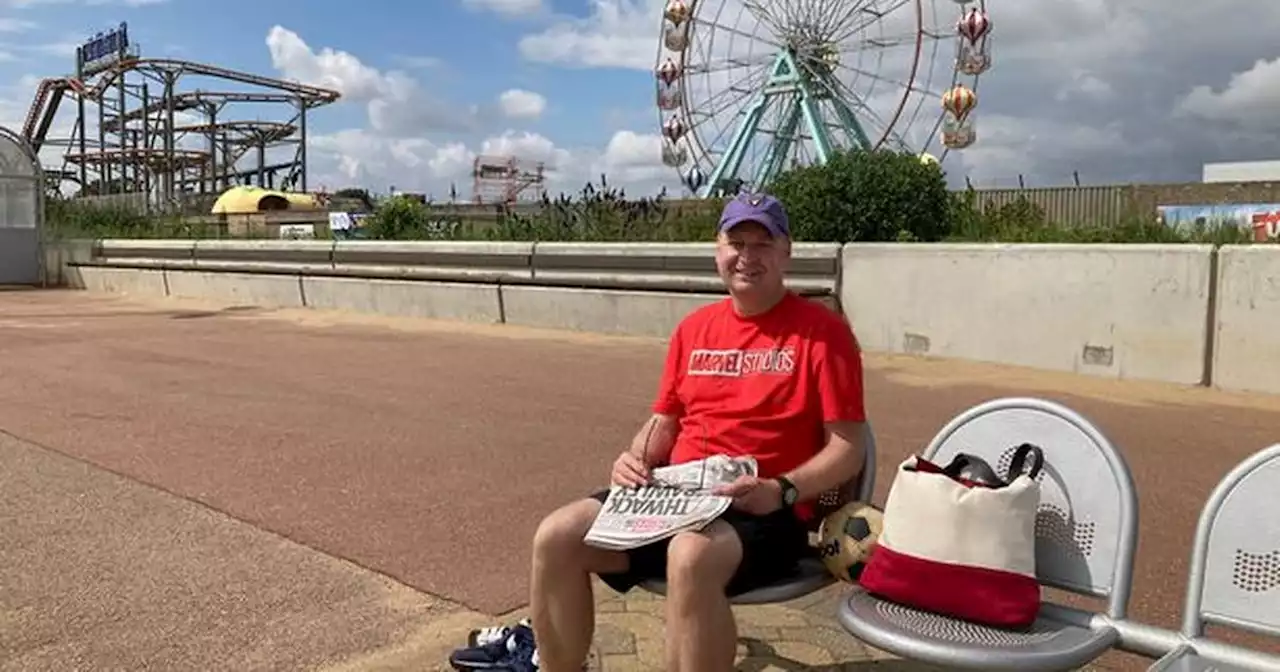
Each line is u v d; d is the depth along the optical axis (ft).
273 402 27.17
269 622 12.89
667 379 11.16
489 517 17.16
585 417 24.90
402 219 65.31
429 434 23.24
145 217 92.79
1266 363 25.53
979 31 93.35
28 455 21.30
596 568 9.96
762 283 10.42
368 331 42.37
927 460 9.60
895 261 32.27
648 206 51.16
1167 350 27.04
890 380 28.35
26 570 14.58
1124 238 34.24
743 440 10.36
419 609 13.34
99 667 11.62
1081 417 9.34
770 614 13.03
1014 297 29.78
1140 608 13.19
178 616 13.03
